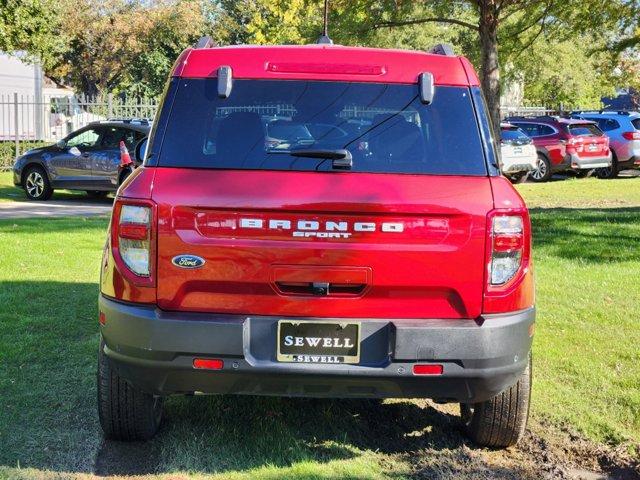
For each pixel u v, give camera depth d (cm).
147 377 353
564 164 2202
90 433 417
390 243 344
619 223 1145
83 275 793
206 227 344
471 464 395
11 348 545
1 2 2100
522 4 1378
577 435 432
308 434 431
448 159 365
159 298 346
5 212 1458
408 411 472
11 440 403
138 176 356
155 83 4825
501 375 354
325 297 345
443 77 386
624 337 600
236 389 356
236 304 345
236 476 373
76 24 4112
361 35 1477
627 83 2672
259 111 374
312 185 346
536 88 3988
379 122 374
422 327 343
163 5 4303
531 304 363
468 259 346
